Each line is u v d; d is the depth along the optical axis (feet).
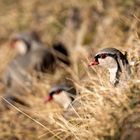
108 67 36.42
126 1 55.62
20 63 61.11
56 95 45.88
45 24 68.49
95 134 32.40
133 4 52.95
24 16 71.87
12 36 69.67
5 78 60.39
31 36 66.08
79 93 40.75
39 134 42.16
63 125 35.86
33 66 60.08
